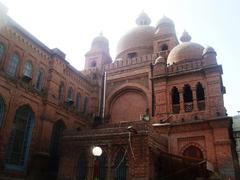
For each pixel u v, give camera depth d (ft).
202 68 70.23
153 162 55.11
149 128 56.75
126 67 90.48
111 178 54.24
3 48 58.65
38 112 64.64
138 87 84.79
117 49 110.11
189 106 69.72
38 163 61.26
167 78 75.41
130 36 108.06
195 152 64.64
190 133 66.03
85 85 86.84
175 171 56.75
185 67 74.02
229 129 64.85
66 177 58.70
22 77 62.08
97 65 102.89
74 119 76.95
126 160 54.34
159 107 72.90
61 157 61.21
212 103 66.13
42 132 63.52
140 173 51.67
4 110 56.03
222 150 60.59
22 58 63.21
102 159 57.21
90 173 56.18
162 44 96.53
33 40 66.90
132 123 59.82
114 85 90.38
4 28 59.16
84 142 60.18
